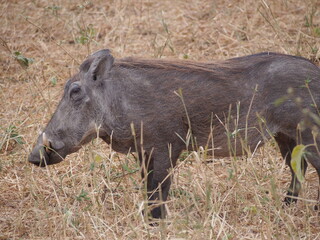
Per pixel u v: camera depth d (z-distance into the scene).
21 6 27.53
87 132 13.68
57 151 13.64
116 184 15.71
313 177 16.06
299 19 24.30
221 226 12.76
